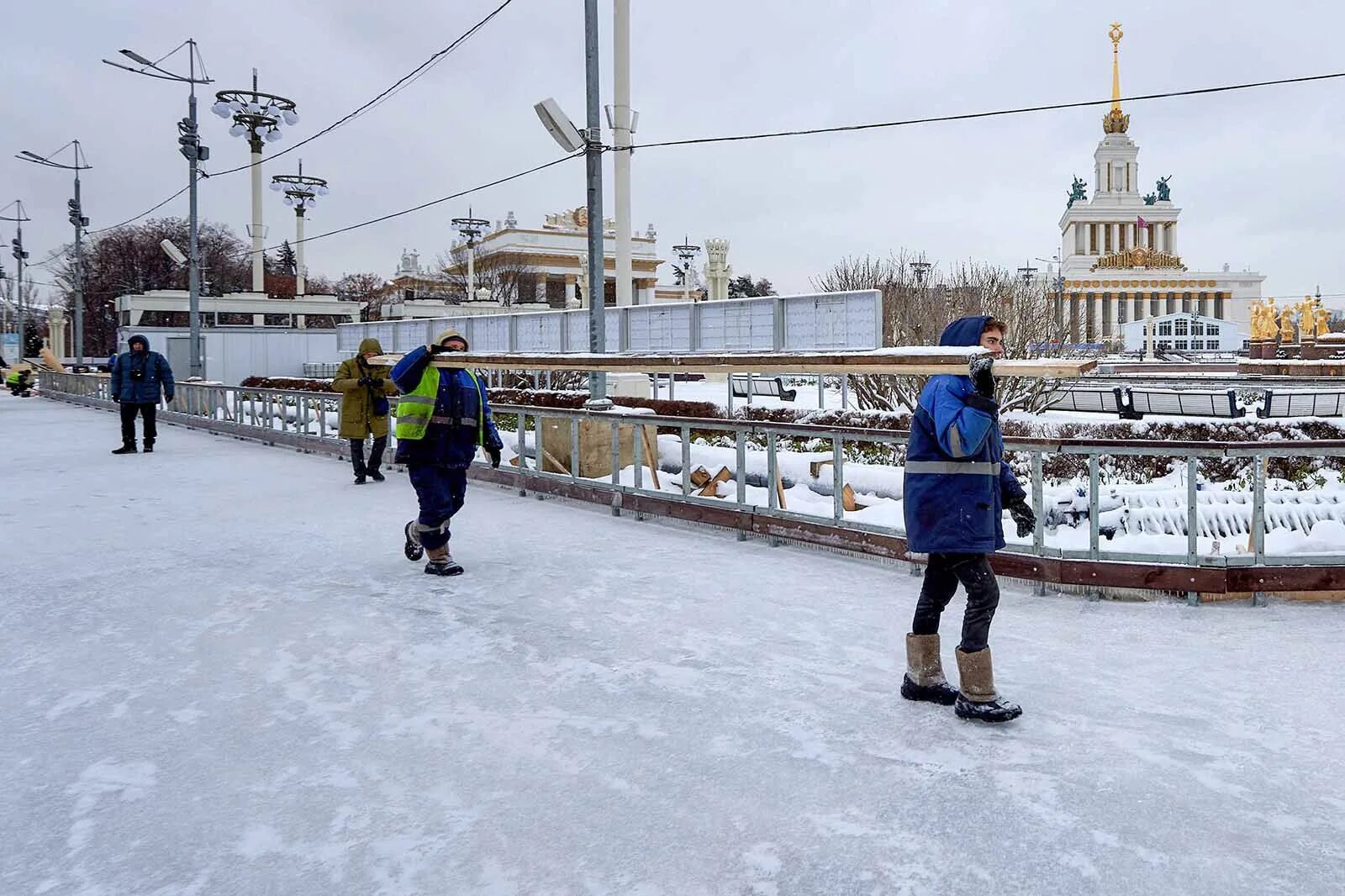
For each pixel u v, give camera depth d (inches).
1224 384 770.8
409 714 159.5
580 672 179.8
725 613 220.1
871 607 224.2
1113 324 4298.7
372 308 2388.0
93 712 161.3
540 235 2925.7
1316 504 255.6
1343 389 677.9
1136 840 115.8
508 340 753.0
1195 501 215.6
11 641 202.1
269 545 305.3
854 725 152.9
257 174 1755.7
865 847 114.7
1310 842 114.8
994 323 158.9
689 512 325.7
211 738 149.8
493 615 219.5
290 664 185.9
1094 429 459.8
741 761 139.8
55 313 2513.5
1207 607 216.8
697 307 555.5
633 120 748.6
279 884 107.7
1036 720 153.7
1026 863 110.7
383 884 107.4
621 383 755.4
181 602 233.8
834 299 466.0
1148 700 161.5
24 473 496.7
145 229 3144.7
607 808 125.5
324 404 589.0
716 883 107.3
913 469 156.2
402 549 297.6
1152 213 4626.0
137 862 112.9
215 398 781.9
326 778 135.0
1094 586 224.5
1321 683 168.6
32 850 115.7
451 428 258.7
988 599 153.5
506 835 118.6
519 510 368.5
